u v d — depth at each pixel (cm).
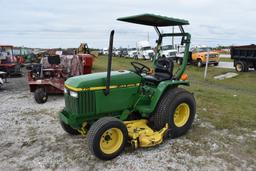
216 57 1941
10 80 1267
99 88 390
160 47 518
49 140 454
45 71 828
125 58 3331
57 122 555
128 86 418
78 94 374
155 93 429
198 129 497
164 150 404
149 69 486
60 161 375
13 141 452
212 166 356
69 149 414
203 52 1925
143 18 430
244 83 1202
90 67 909
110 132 371
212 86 1117
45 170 352
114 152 374
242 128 505
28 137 470
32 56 1919
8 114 621
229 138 454
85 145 429
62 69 862
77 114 381
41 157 389
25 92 928
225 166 356
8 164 370
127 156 385
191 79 1337
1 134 487
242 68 1498
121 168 352
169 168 351
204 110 627
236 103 710
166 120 431
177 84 461
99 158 363
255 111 625
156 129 441
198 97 782
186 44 461
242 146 421
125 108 423
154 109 427
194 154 391
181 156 384
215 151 402
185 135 466
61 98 809
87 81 382
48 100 780
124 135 381
